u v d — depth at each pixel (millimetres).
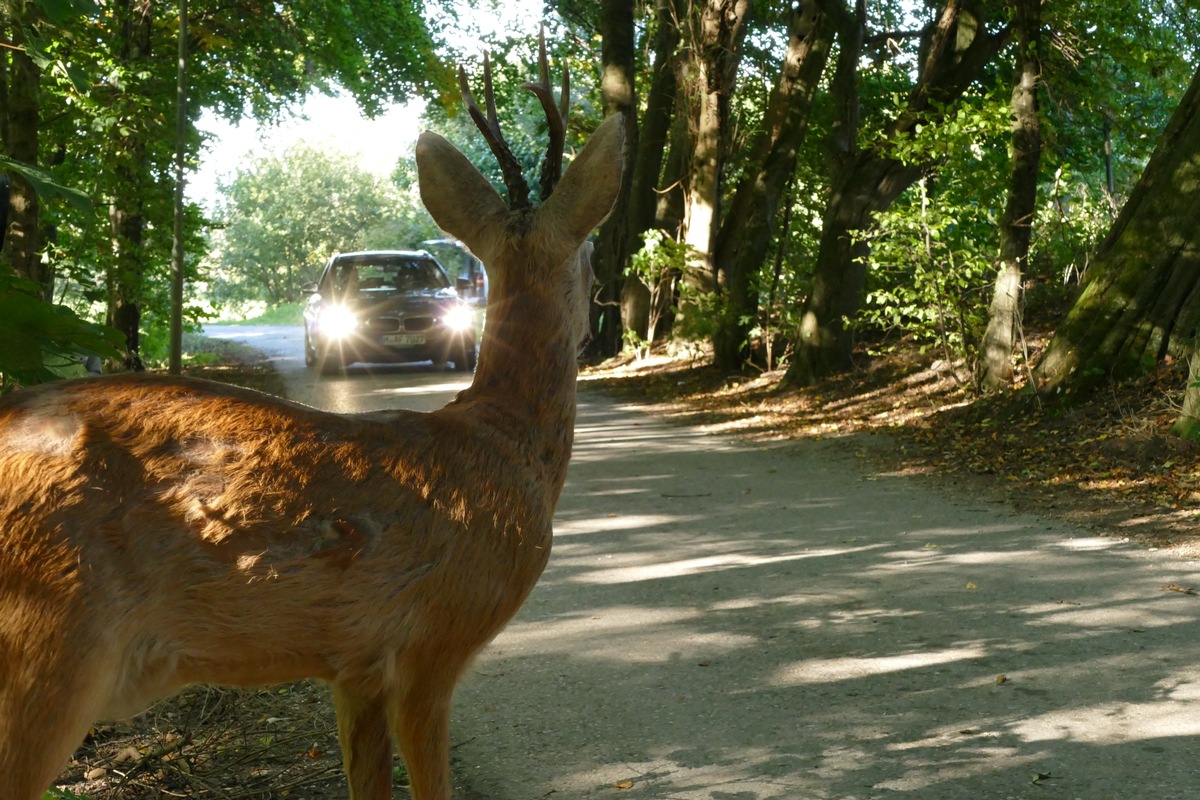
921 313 13711
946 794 4020
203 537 2398
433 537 2691
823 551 7656
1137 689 4992
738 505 9273
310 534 2512
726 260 20016
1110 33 16031
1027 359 12500
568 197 3072
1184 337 10938
